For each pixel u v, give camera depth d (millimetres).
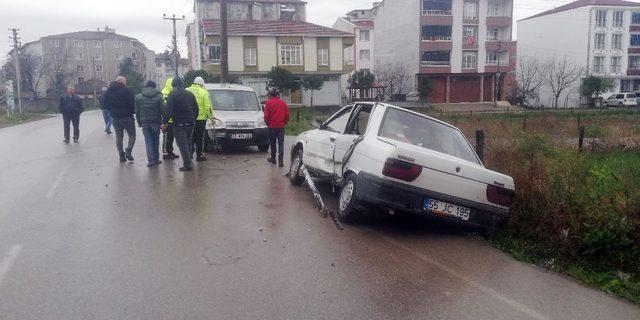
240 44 46906
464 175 5859
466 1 57125
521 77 60562
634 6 61219
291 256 5129
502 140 11609
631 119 27844
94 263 4797
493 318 3930
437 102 58156
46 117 38375
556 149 10344
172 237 5648
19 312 3773
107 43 90188
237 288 4285
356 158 6328
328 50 49438
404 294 4309
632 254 5199
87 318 3689
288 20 52906
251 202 7445
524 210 6383
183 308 3883
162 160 11727
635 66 63094
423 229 6434
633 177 8344
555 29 63344
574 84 59719
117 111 11117
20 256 4965
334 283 4473
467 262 5254
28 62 66625
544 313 4078
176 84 9906
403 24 59375
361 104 7469
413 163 5719
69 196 7660
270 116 10805
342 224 6387
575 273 5016
